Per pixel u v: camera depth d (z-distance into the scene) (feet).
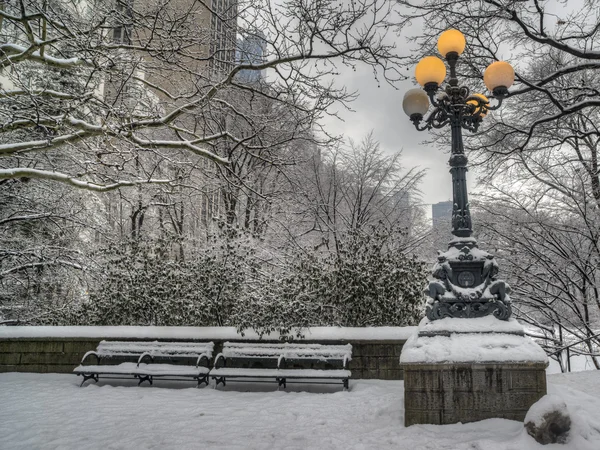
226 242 35.63
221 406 22.02
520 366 16.60
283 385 27.53
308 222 62.90
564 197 49.65
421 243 62.49
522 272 51.44
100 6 32.78
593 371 30.37
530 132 40.50
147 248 37.17
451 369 16.97
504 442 14.28
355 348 28.91
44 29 29.32
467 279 19.10
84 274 48.44
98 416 20.22
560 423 14.19
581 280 50.75
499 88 20.90
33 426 18.63
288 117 45.85
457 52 21.44
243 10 32.09
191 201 56.13
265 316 29.55
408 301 32.30
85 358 29.45
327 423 18.62
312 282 32.27
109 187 32.89
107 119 28.58
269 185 57.16
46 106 31.22
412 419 16.98
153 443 16.29
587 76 47.19
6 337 32.01
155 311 34.50
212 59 35.04
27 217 46.24
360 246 34.01
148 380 29.17
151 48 31.73
